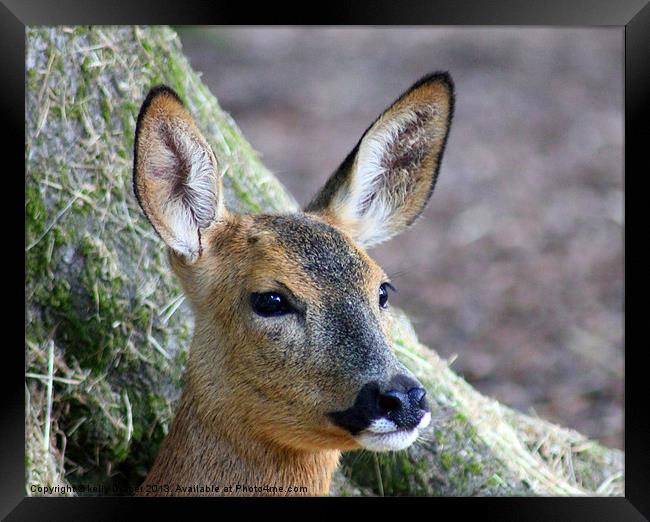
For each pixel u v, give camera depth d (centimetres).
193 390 902
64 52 1081
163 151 855
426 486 1149
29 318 1048
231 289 873
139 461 1106
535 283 1861
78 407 1071
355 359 823
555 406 1539
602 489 1232
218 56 2775
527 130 2444
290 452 901
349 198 966
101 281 1085
